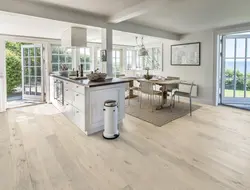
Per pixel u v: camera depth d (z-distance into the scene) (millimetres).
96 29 4395
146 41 6977
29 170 2080
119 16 3465
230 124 3660
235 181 1890
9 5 2736
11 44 7426
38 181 1894
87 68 6785
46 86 5668
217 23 4477
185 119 3986
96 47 6910
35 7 2971
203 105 5312
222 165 2189
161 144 2766
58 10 3215
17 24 3891
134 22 4348
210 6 3217
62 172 2051
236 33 4828
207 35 5270
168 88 5000
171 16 3852
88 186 1821
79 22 3496
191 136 3061
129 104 5328
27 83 6035
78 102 3285
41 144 2754
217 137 3018
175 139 2943
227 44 5352
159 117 4090
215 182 1876
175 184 1850
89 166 2172
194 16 3832
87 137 3023
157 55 7008
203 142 2828
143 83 4758
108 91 3318
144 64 7680
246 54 5301
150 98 6129
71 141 2867
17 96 6836
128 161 2287
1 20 3570
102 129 3334
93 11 3393
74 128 3439
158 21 4266
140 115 4234
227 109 4867
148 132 3244
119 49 8070
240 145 2719
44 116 4230
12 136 3049
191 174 2014
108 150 2574
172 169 2111
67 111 3963
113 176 1980
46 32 4770
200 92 5613
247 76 5355
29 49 5809
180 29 5156
